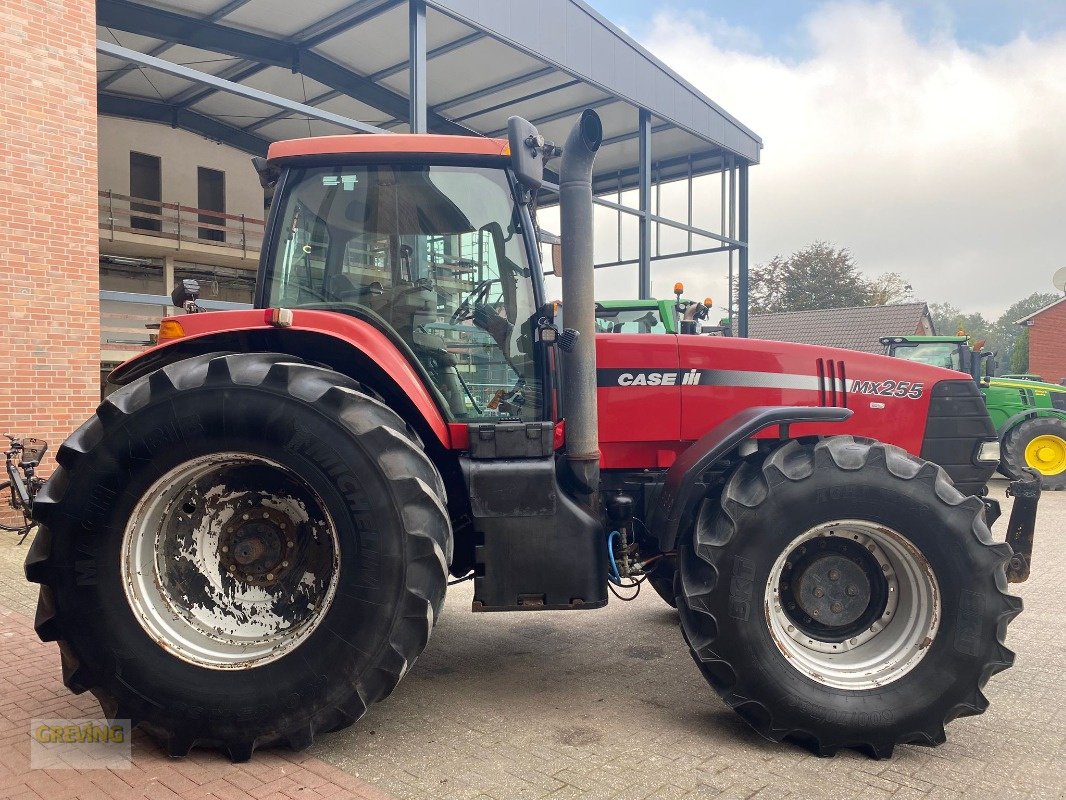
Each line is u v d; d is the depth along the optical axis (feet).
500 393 10.55
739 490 9.48
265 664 8.69
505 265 10.58
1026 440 35.17
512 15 35.29
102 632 8.69
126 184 55.67
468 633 13.71
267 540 9.21
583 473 10.23
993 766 8.86
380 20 35.65
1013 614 9.13
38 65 22.08
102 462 8.75
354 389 9.35
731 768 8.70
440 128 47.29
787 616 9.64
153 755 8.90
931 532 9.12
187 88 50.55
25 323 22.06
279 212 10.66
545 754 8.98
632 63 42.24
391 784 8.25
